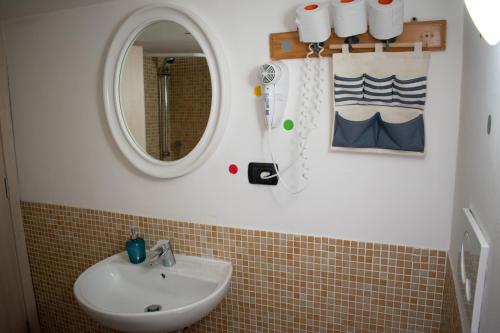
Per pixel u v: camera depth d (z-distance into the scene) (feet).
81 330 5.96
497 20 1.67
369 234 3.92
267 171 4.23
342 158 3.90
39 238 5.97
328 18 3.48
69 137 5.39
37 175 5.78
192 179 4.66
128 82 4.78
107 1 4.75
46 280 6.08
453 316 2.99
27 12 5.17
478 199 2.40
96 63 4.99
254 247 4.44
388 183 3.77
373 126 3.68
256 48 4.08
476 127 2.57
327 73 3.82
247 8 4.05
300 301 4.33
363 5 3.27
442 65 3.42
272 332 4.54
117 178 5.16
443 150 3.52
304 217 4.17
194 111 4.45
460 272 2.78
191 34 4.29
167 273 4.52
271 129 4.13
